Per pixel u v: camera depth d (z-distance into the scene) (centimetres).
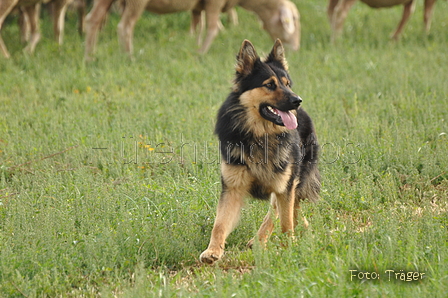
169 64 2144
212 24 2322
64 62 2148
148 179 1109
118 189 1050
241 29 2788
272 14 2433
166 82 1948
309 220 923
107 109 1619
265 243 820
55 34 2403
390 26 2777
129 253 825
